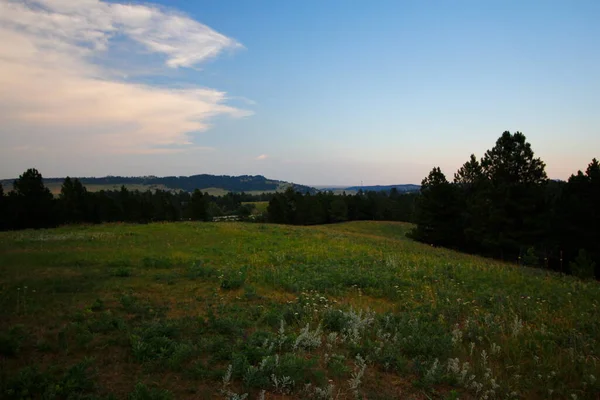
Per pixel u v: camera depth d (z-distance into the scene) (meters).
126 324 6.44
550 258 29.31
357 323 6.92
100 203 59.69
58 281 9.36
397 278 11.92
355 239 26.64
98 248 15.41
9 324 6.25
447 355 6.06
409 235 41.94
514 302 9.59
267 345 5.82
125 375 4.81
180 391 4.51
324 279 11.05
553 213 29.36
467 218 35.97
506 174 30.33
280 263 14.00
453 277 13.05
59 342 5.52
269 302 8.69
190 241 18.98
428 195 38.12
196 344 5.82
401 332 6.91
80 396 4.13
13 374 4.55
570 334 7.11
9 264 11.35
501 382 5.21
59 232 22.03
